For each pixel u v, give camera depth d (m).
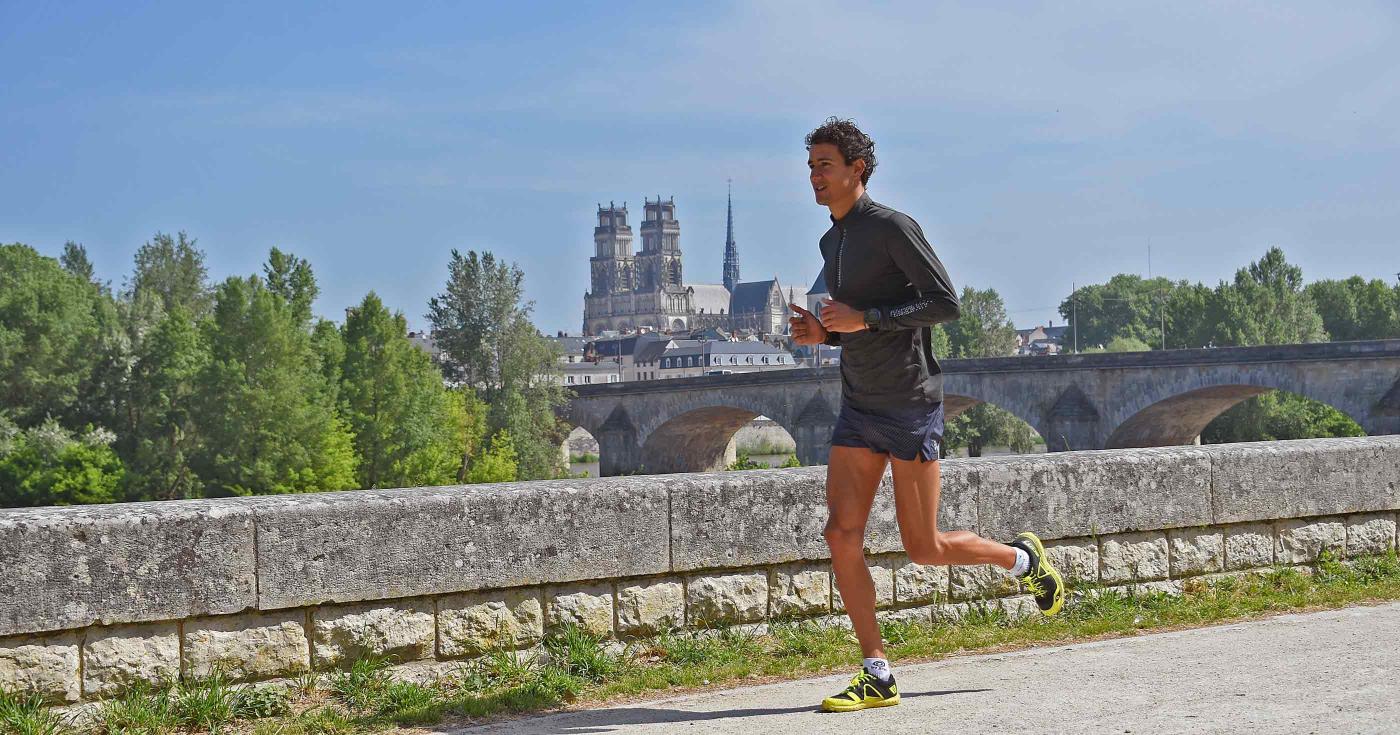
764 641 6.04
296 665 5.23
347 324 77.62
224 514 5.07
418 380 78.19
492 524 5.54
